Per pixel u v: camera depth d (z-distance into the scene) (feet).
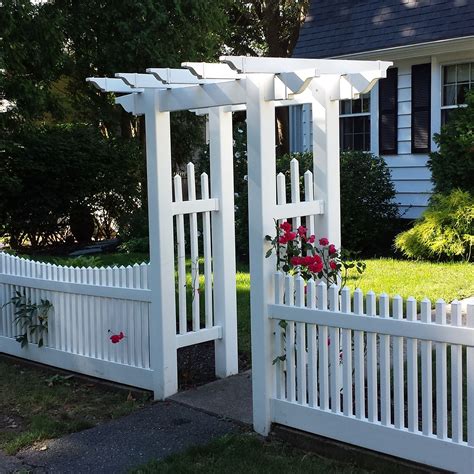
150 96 15.05
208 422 14.06
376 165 35.53
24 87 39.55
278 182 13.56
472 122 31.07
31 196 41.45
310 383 12.48
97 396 16.26
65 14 46.37
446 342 10.50
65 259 36.45
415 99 39.04
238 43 80.12
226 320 16.90
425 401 10.88
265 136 12.76
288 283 12.61
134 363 16.25
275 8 72.08
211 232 17.88
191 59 49.34
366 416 12.64
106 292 16.49
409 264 30.45
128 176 45.83
